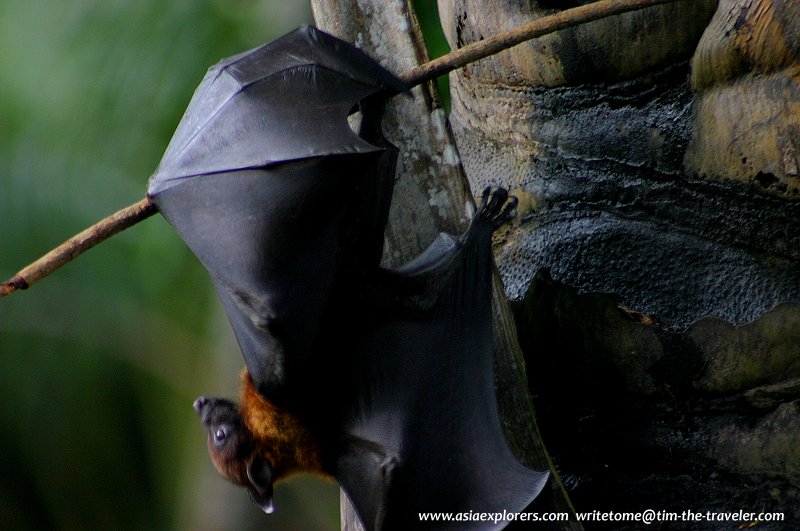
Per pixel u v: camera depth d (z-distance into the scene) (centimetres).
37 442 1061
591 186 772
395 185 764
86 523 1084
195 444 1048
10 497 1072
